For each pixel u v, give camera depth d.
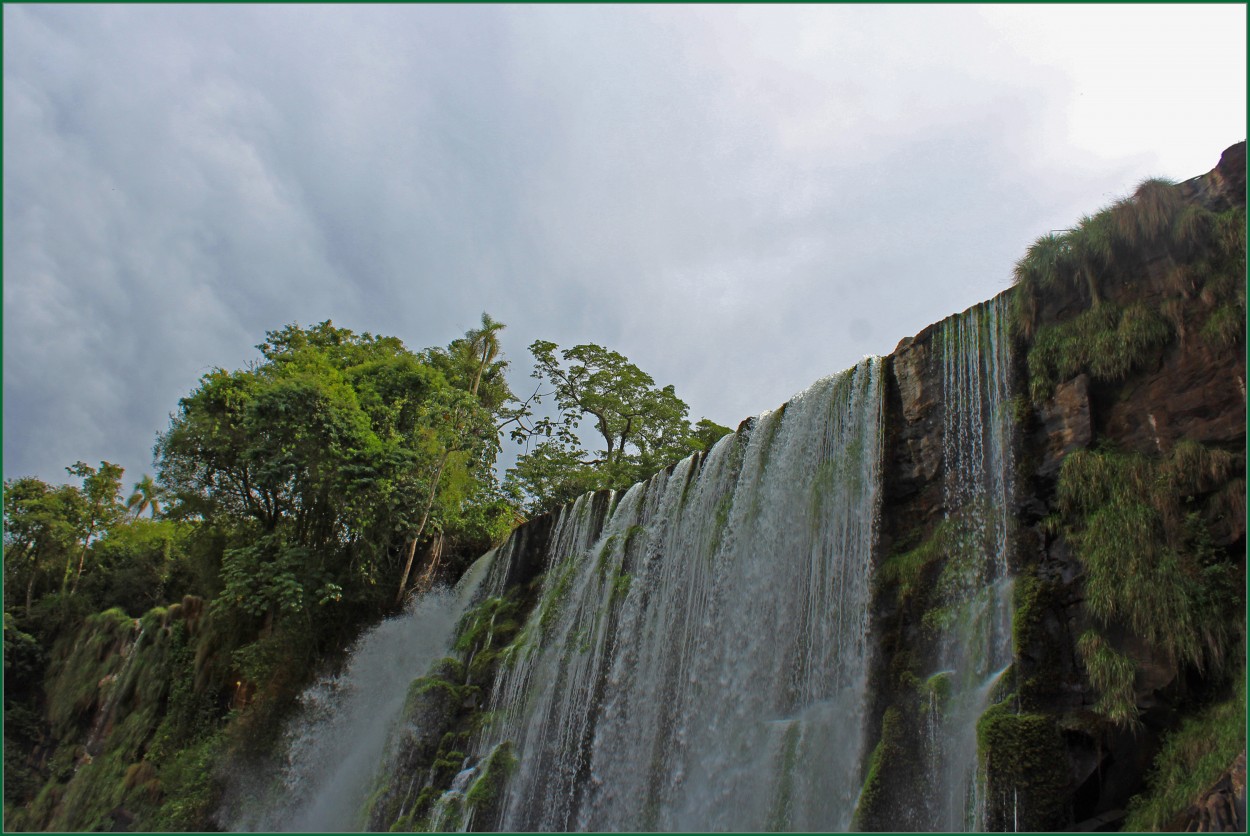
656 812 18.83
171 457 34.53
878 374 19.39
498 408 45.38
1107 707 11.82
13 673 42.62
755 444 22.88
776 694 18.12
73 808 32.59
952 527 16.19
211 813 28.06
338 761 28.95
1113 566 12.49
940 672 14.82
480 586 33.72
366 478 29.89
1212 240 13.68
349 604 32.12
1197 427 12.97
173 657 35.16
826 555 18.61
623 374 44.75
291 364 34.56
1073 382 14.87
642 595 24.19
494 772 22.55
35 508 50.22
